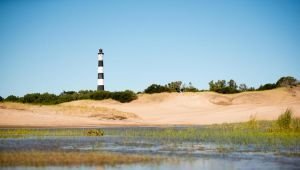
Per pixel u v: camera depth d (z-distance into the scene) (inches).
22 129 2034.9
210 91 5482.3
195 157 1011.3
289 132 1669.5
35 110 2935.5
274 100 4968.0
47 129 2101.4
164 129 2159.2
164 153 1087.0
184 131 1855.3
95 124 2691.9
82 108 3117.6
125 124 2810.0
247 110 3240.7
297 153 1079.6
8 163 904.3
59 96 4761.3
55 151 1104.8
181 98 4820.4
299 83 5521.7
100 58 5113.2
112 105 4503.0
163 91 5378.9
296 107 3147.1
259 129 1877.5
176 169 845.8
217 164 907.4
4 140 1434.5
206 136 1583.4
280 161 948.0
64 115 2910.9
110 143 1353.3
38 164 895.1
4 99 4387.3
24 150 1120.8
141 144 1320.1
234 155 1048.2
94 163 912.3
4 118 2541.8
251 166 882.1
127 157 1001.5
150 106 4522.6
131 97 4849.9
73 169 842.2
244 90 5698.8
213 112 3526.1
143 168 855.7
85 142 1380.4
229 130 1865.2
